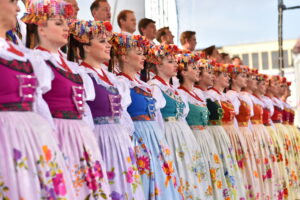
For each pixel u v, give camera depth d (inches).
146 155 137.7
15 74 93.6
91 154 109.3
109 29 129.3
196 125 172.6
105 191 110.1
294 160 257.0
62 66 110.7
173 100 159.3
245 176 194.5
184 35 231.8
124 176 122.3
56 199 92.7
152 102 146.3
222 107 193.8
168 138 155.3
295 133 277.7
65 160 103.9
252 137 207.9
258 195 199.5
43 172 91.4
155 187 136.6
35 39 112.6
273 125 239.0
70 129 107.5
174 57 163.0
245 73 215.2
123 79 139.0
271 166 216.8
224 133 185.5
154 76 162.4
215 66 198.1
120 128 127.0
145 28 210.8
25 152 89.7
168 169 141.8
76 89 110.7
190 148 158.2
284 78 277.6
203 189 161.0
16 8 99.3
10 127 89.5
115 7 243.8
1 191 85.6
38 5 111.6
